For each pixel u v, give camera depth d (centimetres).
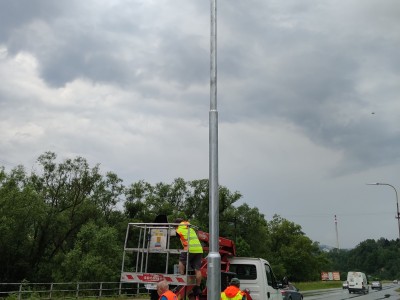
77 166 5650
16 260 4844
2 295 2867
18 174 4753
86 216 5472
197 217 7006
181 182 7069
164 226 1055
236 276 1316
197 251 1006
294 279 11962
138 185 6372
